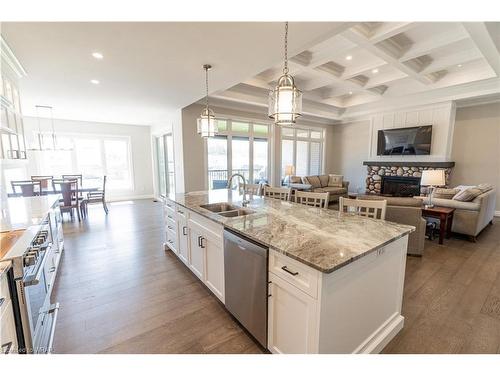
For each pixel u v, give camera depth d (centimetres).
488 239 404
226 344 177
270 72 501
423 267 299
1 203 249
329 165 920
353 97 733
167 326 196
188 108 561
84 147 728
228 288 197
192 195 336
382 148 721
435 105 610
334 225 190
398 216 333
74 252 350
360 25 312
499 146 564
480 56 406
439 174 416
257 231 174
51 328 177
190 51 257
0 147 242
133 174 805
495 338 182
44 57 268
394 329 183
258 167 712
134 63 287
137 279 272
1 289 107
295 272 135
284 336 149
